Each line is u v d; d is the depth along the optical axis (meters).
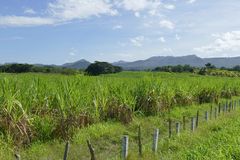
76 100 16.89
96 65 66.00
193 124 18.02
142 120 21.06
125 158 12.70
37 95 17.31
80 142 15.31
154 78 26.03
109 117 20.25
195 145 13.95
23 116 14.66
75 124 16.62
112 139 16.48
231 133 15.52
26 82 18.11
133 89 23.92
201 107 29.97
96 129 17.16
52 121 16.09
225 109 27.53
